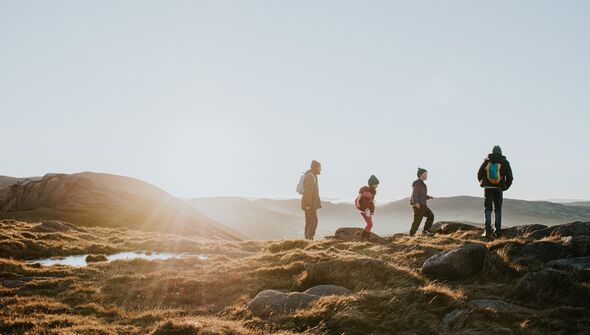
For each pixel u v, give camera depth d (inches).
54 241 1056.2
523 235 662.5
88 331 357.4
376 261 506.0
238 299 462.6
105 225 2240.4
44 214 2214.6
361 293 400.5
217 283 525.3
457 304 389.7
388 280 474.3
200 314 429.1
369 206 751.1
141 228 2400.3
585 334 334.3
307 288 486.3
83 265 781.9
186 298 492.1
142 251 1022.4
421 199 778.2
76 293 515.8
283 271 547.8
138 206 2965.1
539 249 539.8
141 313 435.5
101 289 542.3
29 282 566.9
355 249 682.8
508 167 671.8
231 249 1019.9
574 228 630.5
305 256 607.8
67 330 359.3
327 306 378.0
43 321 388.8
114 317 426.6
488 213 684.7
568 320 357.4
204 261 751.7
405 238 762.2
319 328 344.2
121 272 664.4
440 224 887.7
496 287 454.3
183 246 1075.9
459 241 677.9
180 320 369.4
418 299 392.5
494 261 515.2
